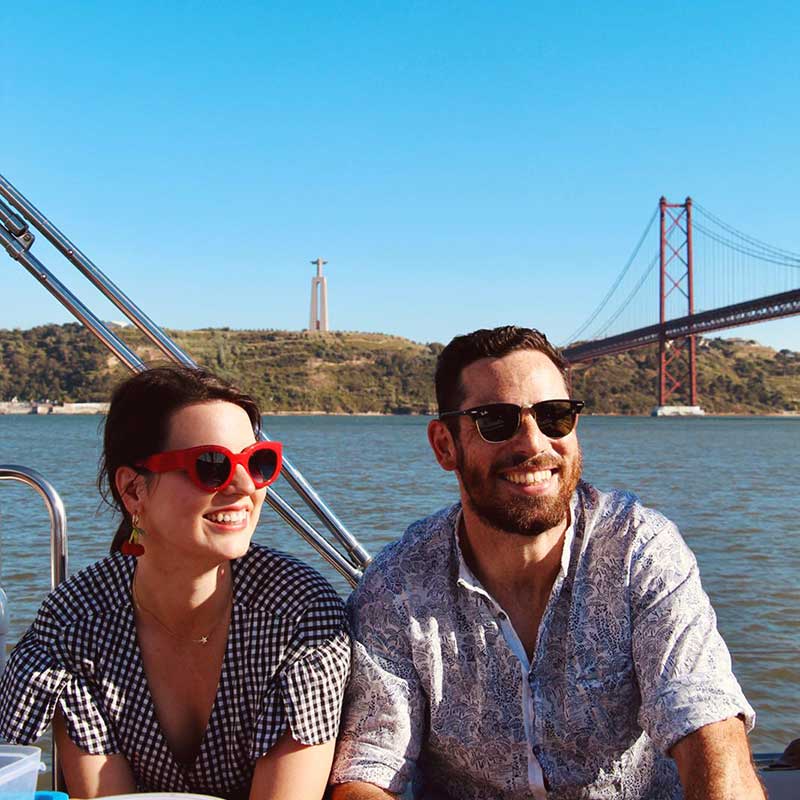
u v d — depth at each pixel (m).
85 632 1.38
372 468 24.69
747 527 12.22
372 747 1.42
